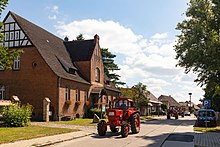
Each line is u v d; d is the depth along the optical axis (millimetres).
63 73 34156
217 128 26406
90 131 20641
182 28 34406
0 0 14281
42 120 30281
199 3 31969
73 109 35812
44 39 37188
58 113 31531
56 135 17562
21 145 13320
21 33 33438
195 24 31625
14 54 15383
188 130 23672
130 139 16828
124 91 57406
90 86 41750
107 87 48688
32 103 32312
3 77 33938
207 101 27219
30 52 32969
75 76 37750
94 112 38562
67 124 26344
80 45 44812
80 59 42344
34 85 32500
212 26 26578
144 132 21328
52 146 13883
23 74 33062
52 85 31859
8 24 34000
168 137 18047
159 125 29719
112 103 20891
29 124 23953
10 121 21688
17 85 33219
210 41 25375
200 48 30016
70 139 16344
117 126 19984
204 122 28922
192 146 14375
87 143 14961
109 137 17750
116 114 18906
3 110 22812
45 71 32250
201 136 18969
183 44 33594
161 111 74562
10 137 15508
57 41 42344
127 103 20500
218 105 45750
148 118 46031
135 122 20219
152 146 14195
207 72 30984
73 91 35906
